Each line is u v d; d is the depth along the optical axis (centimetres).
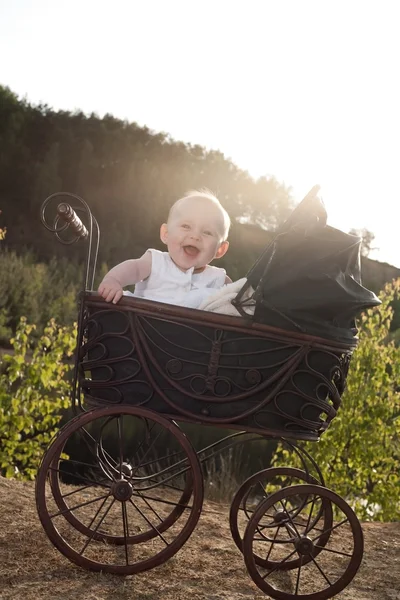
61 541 324
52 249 5131
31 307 2739
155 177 5828
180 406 318
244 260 4372
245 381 314
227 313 322
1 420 775
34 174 5769
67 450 1058
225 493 718
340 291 306
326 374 320
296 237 307
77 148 6116
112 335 315
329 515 360
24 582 314
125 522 329
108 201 5622
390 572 391
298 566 350
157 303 305
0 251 3394
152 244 5372
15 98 6712
